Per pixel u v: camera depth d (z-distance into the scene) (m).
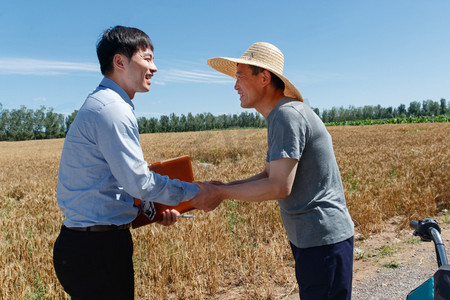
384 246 4.50
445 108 114.12
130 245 1.96
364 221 5.13
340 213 1.90
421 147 14.15
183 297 3.46
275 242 4.28
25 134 91.50
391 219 5.65
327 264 1.84
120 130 1.71
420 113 116.19
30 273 3.80
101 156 1.77
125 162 1.70
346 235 1.90
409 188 6.46
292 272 3.84
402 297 3.18
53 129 95.81
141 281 3.72
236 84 2.12
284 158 1.75
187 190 1.86
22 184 10.82
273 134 1.83
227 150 10.48
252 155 10.69
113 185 1.81
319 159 1.85
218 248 4.21
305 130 1.80
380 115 115.69
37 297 3.42
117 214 1.82
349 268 1.91
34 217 6.31
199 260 3.97
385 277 3.61
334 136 26.45
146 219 2.13
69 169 1.79
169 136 33.12
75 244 1.78
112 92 1.80
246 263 4.02
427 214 5.66
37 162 20.73
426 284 1.59
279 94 2.04
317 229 1.85
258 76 2.00
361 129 36.12
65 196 1.82
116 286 1.87
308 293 1.90
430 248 4.31
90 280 1.82
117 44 1.83
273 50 2.02
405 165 8.91
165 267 3.80
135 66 1.89
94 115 1.71
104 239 1.79
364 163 10.23
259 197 1.81
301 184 1.86
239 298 3.38
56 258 1.86
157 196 1.79
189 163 2.19
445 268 1.15
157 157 15.07
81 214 1.77
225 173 9.33
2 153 32.75
